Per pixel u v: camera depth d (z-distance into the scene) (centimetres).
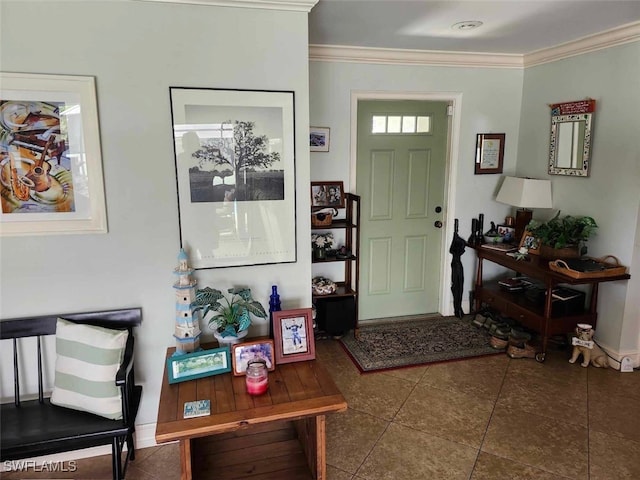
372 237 389
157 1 191
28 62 183
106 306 209
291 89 212
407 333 371
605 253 312
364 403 270
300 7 205
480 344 349
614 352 309
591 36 301
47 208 195
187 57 199
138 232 206
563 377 298
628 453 222
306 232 227
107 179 199
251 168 213
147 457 219
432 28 284
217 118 205
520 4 238
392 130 375
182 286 199
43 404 199
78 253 202
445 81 367
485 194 396
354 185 365
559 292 323
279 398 175
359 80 349
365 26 278
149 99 198
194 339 203
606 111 304
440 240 406
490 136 385
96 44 189
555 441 232
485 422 249
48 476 209
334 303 343
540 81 363
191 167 206
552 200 357
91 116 192
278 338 203
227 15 200
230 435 225
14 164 188
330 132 350
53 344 207
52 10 182
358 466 215
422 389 285
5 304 198
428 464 216
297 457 208
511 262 337
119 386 178
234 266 219
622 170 295
